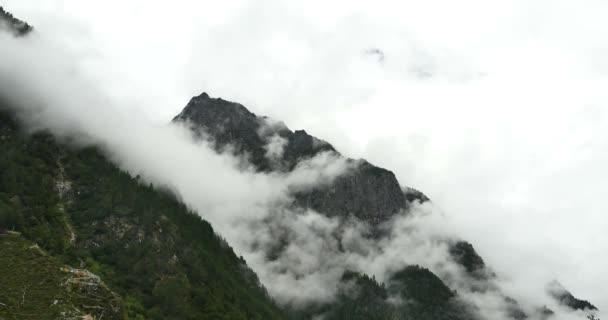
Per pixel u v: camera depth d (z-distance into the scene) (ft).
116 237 619.67
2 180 593.01
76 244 582.35
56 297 387.96
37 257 443.73
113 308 414.00
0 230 484.74
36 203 600.80
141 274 572.92
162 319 504.02
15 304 364.79
